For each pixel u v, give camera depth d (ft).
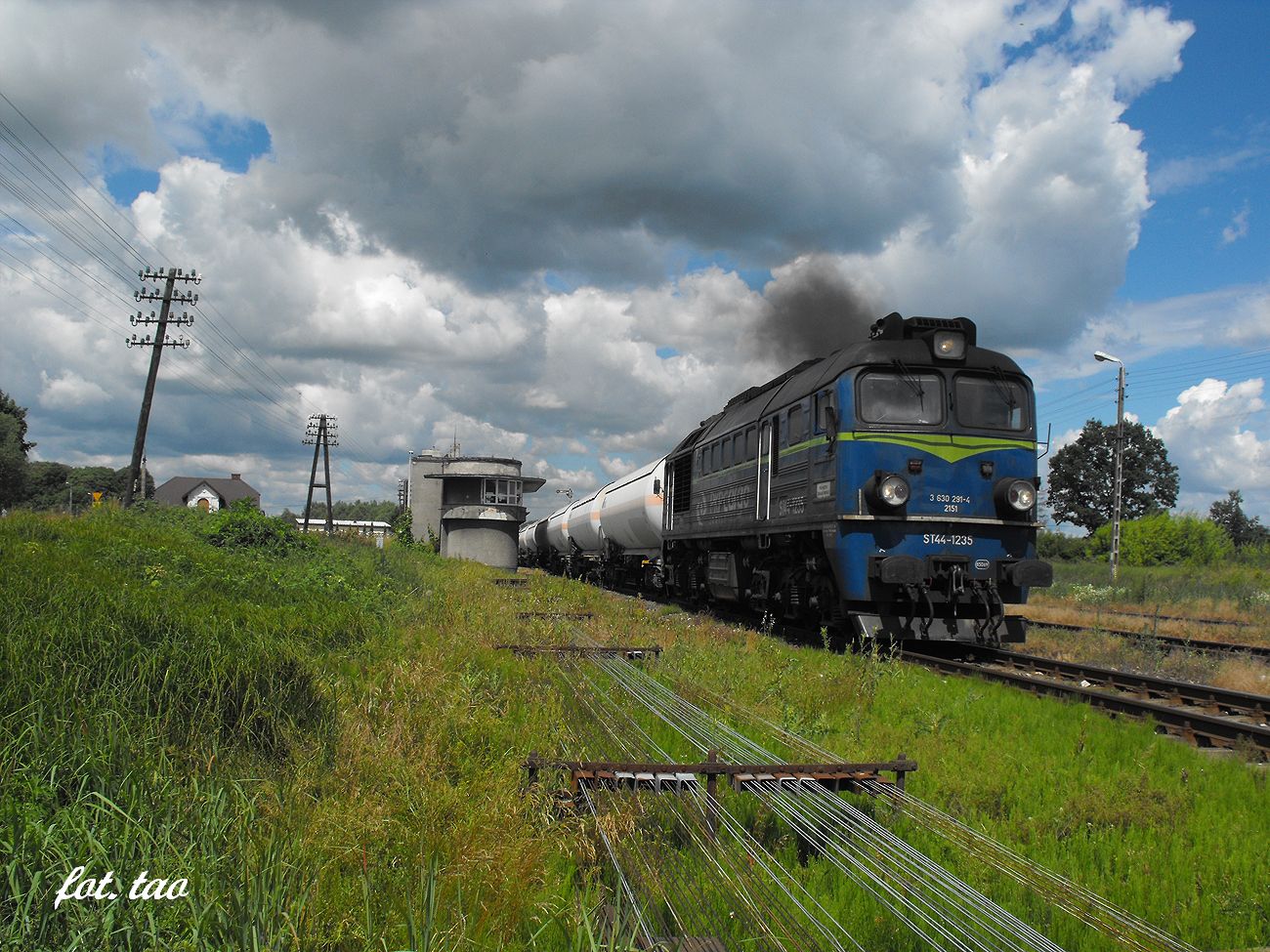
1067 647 50.08
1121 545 156.15
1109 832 18.33
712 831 16.22
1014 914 13.92
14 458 209.36
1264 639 57.82
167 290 114.62
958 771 21.53
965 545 42.16
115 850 12.76
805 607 50.67
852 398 42.68
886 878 14.73
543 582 84.12
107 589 29.71
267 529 58.44
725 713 26.48
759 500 54.29
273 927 11.19
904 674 34.94
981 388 43.68
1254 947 13.39
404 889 12.78
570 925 12.64
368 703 23.07
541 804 16.30
